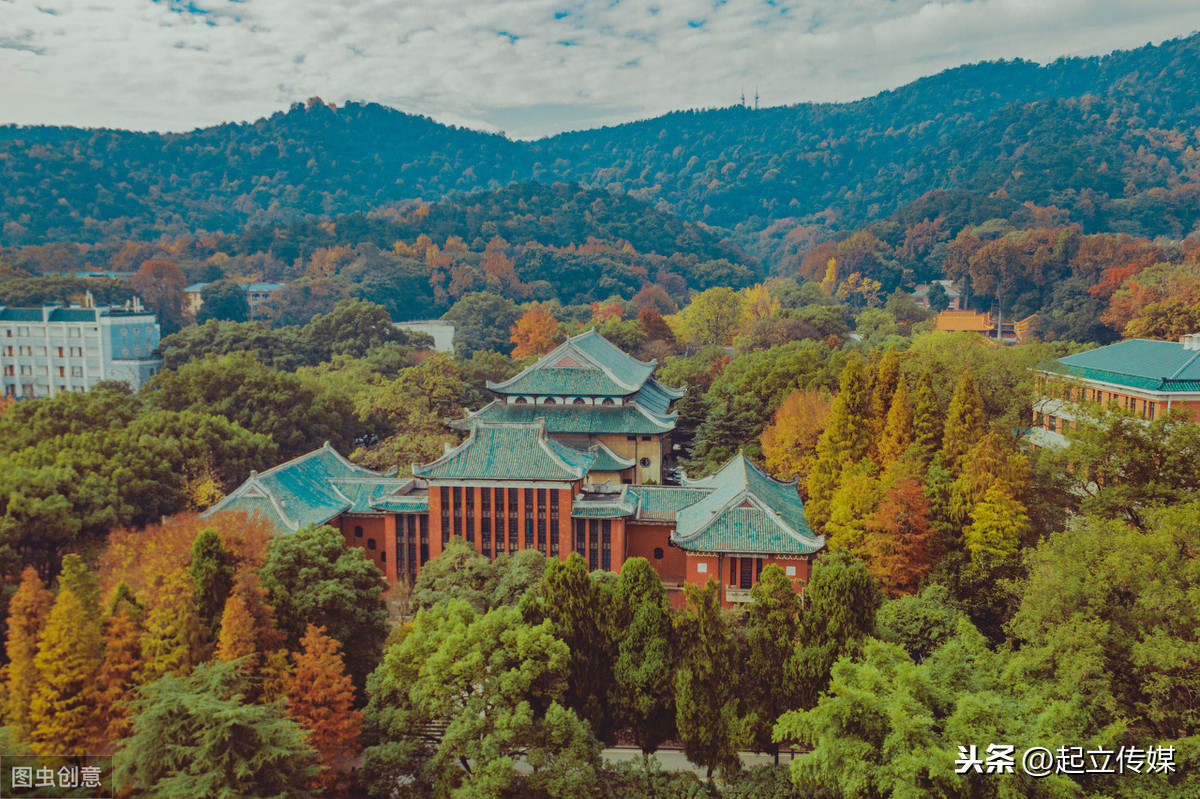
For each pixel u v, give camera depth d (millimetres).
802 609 49312
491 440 72000
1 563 58750
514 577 62062
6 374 153250
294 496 71938
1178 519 47375
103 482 68500
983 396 75938
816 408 86188
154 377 107875
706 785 45875
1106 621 43281
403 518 72438
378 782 42188
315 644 43812
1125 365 82250
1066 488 63219
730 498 65625
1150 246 185375
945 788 35656
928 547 59000
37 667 42156
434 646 44906
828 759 37219
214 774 35469
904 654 41812
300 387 107500
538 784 41875
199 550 46531
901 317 190125
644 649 46719
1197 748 36219
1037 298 191625
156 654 42688
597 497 74000
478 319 198125
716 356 148750
